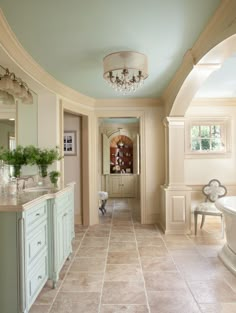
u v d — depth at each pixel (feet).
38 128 11.93
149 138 16.02
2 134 9.73
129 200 24.81
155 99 15.71
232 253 9.57
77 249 11.62
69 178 15.99
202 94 15.55
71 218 10.75
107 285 8.29
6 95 9.24
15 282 6.22
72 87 12.95
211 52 7.46
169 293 7.73
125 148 27.32
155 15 6.61
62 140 12.51
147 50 8.69
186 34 7.60
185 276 8.84
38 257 7.18
